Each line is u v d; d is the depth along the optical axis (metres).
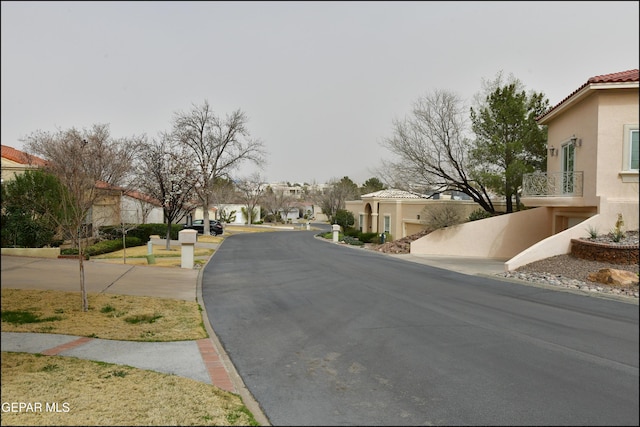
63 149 17.52
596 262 13.60
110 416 4.14
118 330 7.19
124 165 26.06
